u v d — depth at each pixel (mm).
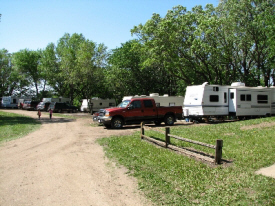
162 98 21969
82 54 32188
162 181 5531
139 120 15703
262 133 10555
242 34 23047
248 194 4582
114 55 36375
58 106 35906
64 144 10422
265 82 26172
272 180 5113
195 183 5301
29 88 59406
